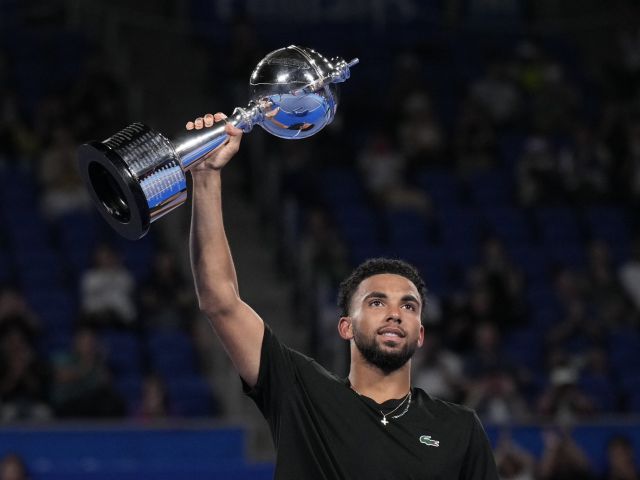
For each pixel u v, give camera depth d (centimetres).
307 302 2239
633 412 2130
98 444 1797
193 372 2081
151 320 2125
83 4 2955
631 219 2647
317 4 3138
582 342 2236
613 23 3309
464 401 1964
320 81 658
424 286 723
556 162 2700
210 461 1823
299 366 700
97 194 627
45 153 2414
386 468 661
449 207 2589
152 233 2377
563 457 1805
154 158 610
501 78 2911
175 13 3012
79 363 1898
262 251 2453
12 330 1938
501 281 2255
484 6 3272
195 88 2858
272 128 674
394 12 3200
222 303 687
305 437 677
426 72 3019
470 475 682
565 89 2894
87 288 2111
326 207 2508
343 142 2694
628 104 3016
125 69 2834
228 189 2595
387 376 698
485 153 2723
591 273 2450
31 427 1783
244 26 2786
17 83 2688
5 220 2322
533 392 2089
